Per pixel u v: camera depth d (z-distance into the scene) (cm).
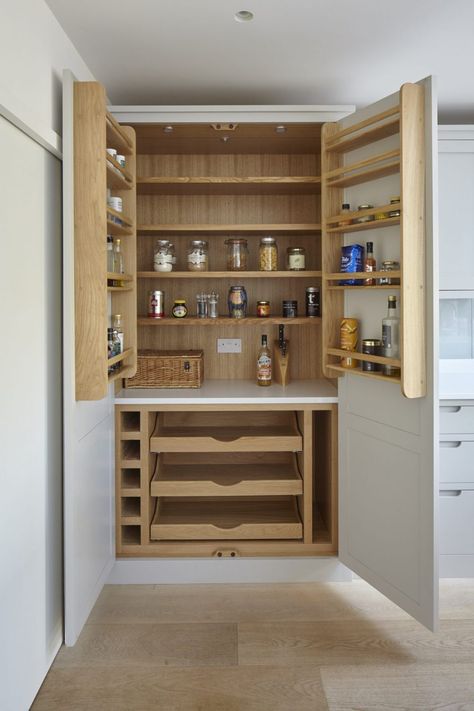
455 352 333
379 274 219
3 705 163
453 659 213
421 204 206
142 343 324
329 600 257
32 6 183
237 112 263
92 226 204
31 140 184
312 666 209
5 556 165
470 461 274
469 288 302
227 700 191
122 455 277
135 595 262
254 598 259
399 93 214
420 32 224
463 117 324
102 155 203
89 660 211
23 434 179
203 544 273
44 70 195
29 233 183
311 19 212
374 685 198
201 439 273
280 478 283
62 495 219
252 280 323
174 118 263
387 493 234
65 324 204
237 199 317
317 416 318
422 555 214
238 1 199
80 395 209
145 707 187
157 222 317
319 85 274
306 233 313
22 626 178
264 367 299
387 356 226
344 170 238
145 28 217
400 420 224
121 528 275
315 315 297
